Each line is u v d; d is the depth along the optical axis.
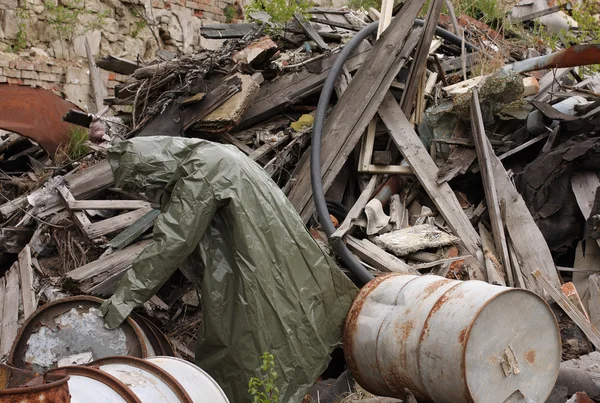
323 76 6.61
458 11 9.21
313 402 4.54
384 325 4.25
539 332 4.07
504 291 3.91
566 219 5.59
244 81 6.24
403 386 4.17
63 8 9.19
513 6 9.98
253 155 6.07
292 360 4.22
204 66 6.40
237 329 4.14
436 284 4.25
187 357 4.83
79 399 3.08
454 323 3.87
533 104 6.08
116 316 4.09
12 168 7.56
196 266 4.37
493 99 6.16
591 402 4.11
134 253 5.02
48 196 5.75
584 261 5.45
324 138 6.01
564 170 5.59
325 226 5.30
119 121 6.68
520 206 5.55
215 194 4.11
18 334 4.23
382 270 5.18
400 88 6.48
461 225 5.55
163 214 4.14
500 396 3.89
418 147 5.98
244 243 4.11
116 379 3.27
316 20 7.45
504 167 6.25
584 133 5.84
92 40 9.57
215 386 3.72
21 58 8.77
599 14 9.64
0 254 5.64
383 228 5.55
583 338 4.93
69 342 4.21
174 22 10.42
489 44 8.06
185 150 4.28
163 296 5.21
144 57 10.20
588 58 5.93
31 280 5.12
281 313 4.18
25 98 7.25
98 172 5.90
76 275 4.78
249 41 6.90
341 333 4.52
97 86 9.38
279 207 4.30
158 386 3.49
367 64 6.29
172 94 6.32
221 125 6.10
